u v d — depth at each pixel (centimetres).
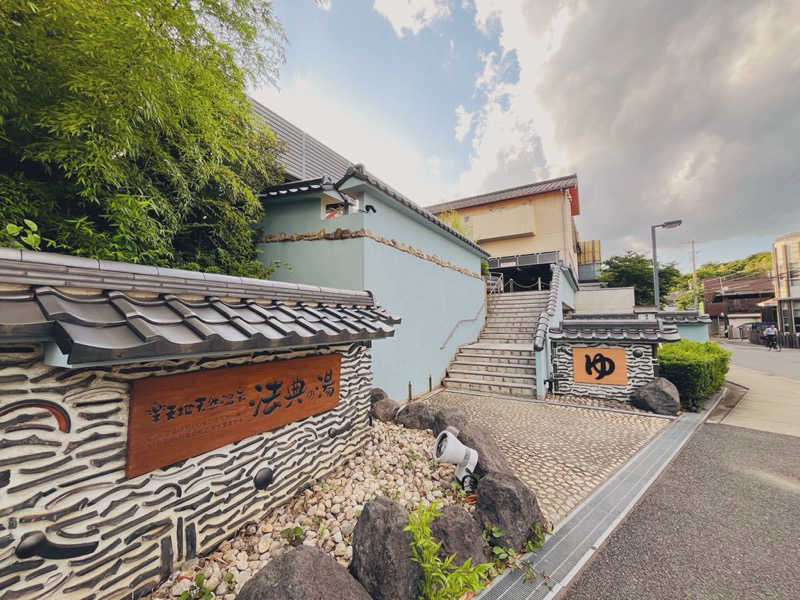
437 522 241
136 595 193
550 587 227
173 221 409
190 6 281
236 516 255
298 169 817
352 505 299
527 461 427
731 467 423
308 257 619
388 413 507
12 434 152
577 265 2189
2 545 147
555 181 1680
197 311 218
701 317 1128
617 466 413
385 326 375
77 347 134
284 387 300
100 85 251
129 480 193
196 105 318
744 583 238
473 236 1775
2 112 259
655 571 249
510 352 883
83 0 246
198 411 229
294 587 162
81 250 300
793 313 2259
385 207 637
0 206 267
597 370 719
